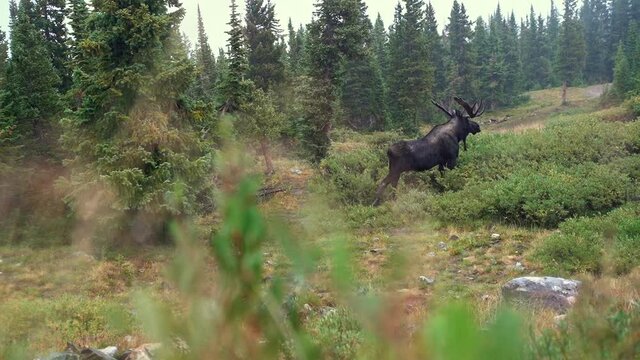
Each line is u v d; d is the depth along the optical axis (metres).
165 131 16.11
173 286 0.71
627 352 1.13
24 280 13.02
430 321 0.47
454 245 12.55
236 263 0.66
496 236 13.05
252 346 0.70
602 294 1.44
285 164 27.12
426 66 49.12
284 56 50.03
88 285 12.34
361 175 18.95
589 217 13.82
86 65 17.33
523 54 100.44
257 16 39.91
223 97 23.66
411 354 0.53
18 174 21.61
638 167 16.77
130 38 16.27
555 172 16.62
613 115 38.75
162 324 0.70
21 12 25.58
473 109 19.38
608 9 111.94
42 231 17.59
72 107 18.66
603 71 99.06
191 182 15.28
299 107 26.56
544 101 78.19
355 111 48.62
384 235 13.33
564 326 1.35
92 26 17.27
